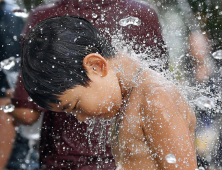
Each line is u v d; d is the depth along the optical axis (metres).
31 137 3.12
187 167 1.95
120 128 2.16
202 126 2.63
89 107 2.09
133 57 2.30
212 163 2.62
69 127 2.71
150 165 2.08
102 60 2.03
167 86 2.10
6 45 2.99
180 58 2.94
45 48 2.03
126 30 2.71
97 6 2.71
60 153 2.75
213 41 3.12
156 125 1.99
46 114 2.79
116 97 2.12
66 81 2.01
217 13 3.28
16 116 2.89
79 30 2.10
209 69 2.82
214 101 2.65
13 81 2.95
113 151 2.31
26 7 3.25
